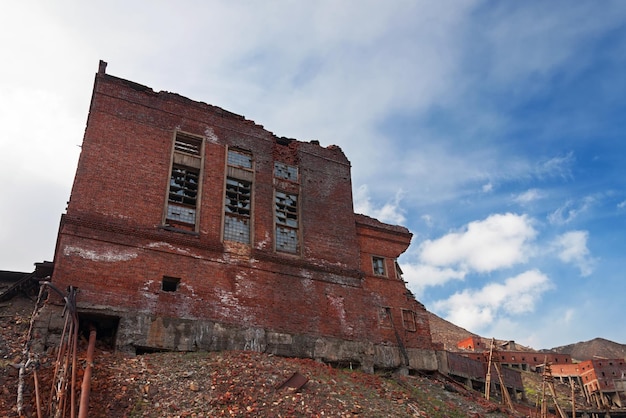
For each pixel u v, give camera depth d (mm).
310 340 19688
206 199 20000
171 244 18266
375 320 23281
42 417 10922
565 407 55812
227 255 19406
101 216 17250
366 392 16312
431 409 16750
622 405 67500
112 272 16578
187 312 17422
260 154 22688
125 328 15914
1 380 11961
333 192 24266
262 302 19312
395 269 25578
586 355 170875
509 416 19672
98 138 18516
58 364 11492
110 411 11664
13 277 21016
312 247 22000
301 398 13898
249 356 16656
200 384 13586
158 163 19453
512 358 78938
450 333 100125
